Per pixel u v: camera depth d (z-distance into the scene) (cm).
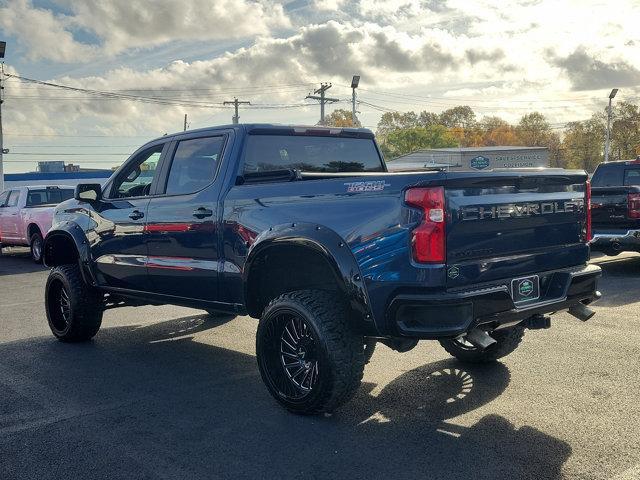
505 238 406
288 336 447
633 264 1169
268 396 484
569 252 452
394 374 529
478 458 363
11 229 1680
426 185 373
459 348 547
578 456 363
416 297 373
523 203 415
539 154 5512
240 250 480
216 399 479
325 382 413
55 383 524
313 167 549
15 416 445
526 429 404
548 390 478
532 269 424
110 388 509
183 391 499
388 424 419
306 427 418
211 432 411
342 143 577
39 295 1037
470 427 410
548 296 434
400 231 381
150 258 567
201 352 627
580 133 11888
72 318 648
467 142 12125
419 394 477
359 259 398
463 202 381
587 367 534
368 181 402
